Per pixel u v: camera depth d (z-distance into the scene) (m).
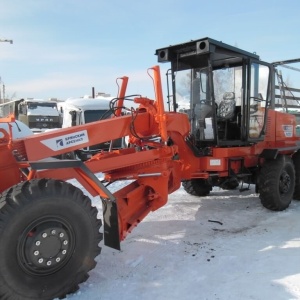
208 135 5.36
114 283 3.29
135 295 3.07
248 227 4.93
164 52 5.25
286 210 5.84
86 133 3.64
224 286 3.22
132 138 4.32
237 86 5.53
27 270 2.78
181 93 5.46
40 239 2.80
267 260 3.77
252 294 3.07
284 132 6.52
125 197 3.82
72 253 3.00
